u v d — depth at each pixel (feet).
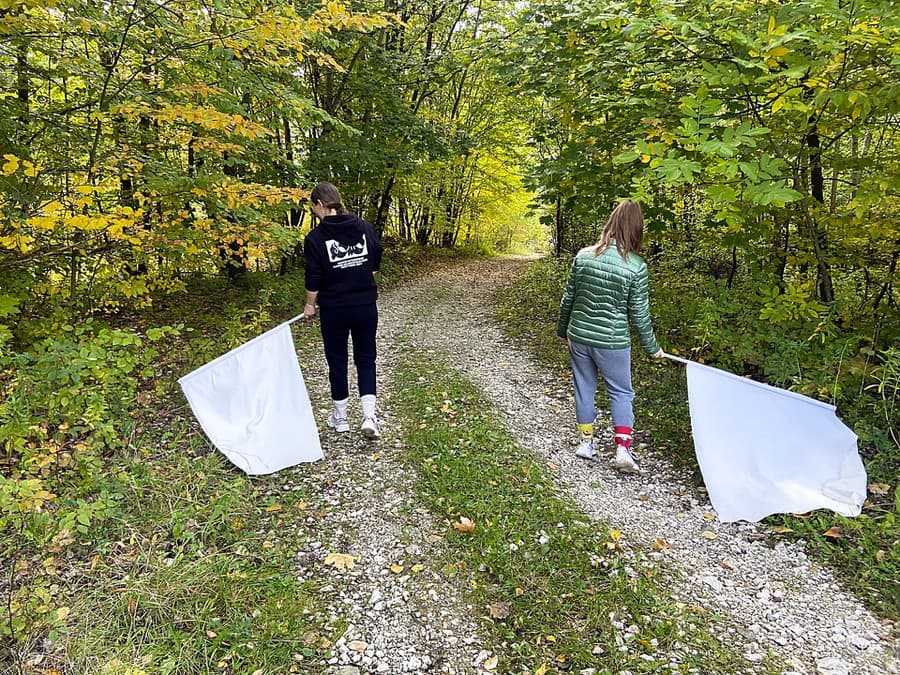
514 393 17.22
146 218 16.76
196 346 17.22
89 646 6.84
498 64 22.76
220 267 24.93
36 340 14.53
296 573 8.62
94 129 15.74
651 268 26.66
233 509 9.80
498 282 44.68
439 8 42.06
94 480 9.79
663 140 13.97
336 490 11.09
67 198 11.30
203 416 11.28
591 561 8.94
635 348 19.45
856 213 12.63
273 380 12.07
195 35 15.62
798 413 10.50
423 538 9.60
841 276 18.63
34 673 6.46
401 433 13.79
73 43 16.34
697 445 11.12
